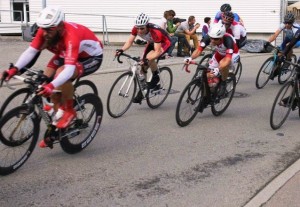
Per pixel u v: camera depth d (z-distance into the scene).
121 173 4.27
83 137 4.83
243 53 16.25
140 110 6.91
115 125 6.00
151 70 6.72
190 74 10.56
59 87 4.19
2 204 3.54
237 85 9.35
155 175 4.24
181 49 14.35
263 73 8.97
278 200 3.69
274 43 20.31
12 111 3.91
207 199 3.73
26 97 4.24
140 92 6.60
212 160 4.70
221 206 3.60
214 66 6.39
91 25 21.50
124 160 4.64
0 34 21.45
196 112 6.16
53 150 4.85
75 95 4.57
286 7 21.77
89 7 21.41
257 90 8.82
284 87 5.85
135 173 4.28
